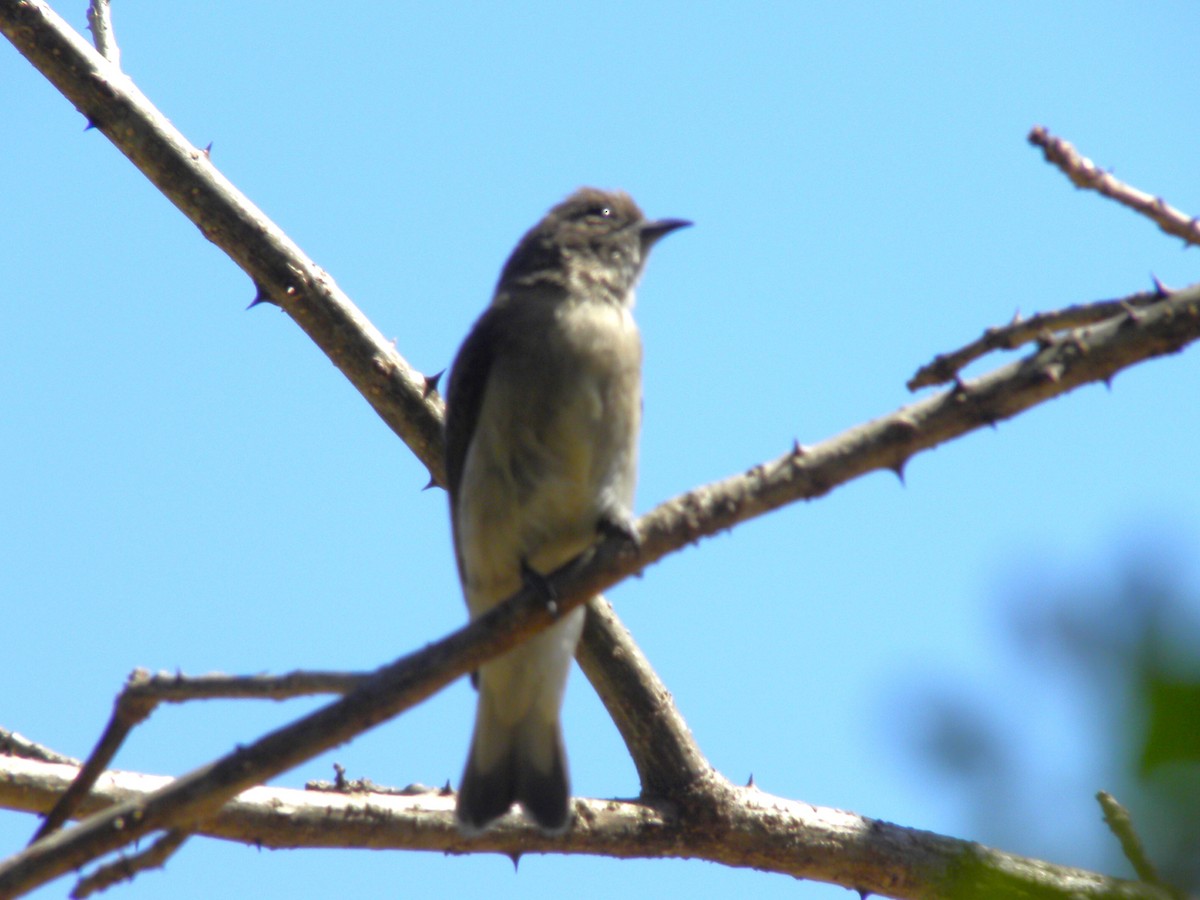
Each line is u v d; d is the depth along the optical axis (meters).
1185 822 4.60
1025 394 8.42
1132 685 4.65
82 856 7.58
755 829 11.07
